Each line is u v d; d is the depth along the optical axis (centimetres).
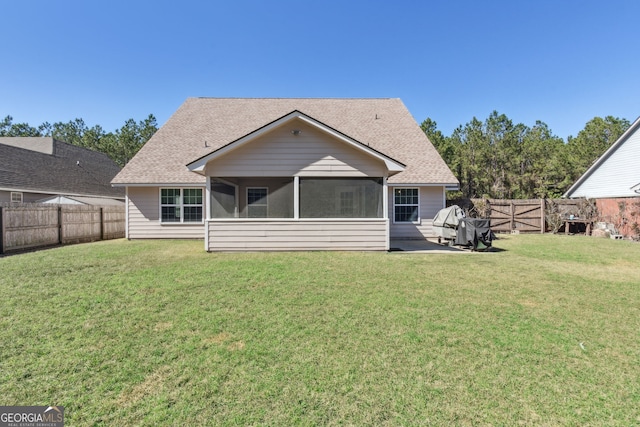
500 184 2966
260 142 1006
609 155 1966
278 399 253
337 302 495
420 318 429
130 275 669
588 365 308
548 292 557
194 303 488
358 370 296
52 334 373
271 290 561
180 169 1394
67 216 1258
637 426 225
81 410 239
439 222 1216
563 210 1697
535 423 228
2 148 1994
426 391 264
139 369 297
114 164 3206
